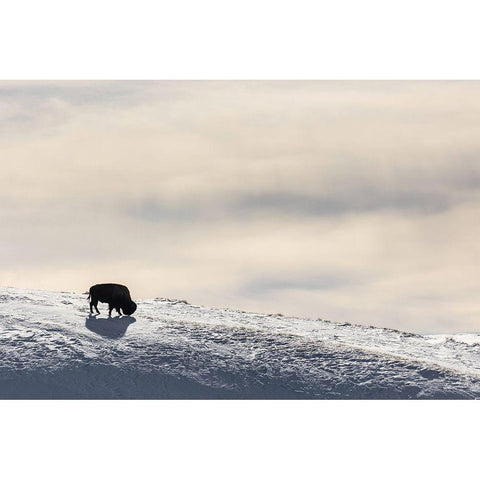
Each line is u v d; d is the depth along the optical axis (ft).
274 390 525.34
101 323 597.11
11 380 500.33
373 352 603.67
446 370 580.30
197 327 612.70
